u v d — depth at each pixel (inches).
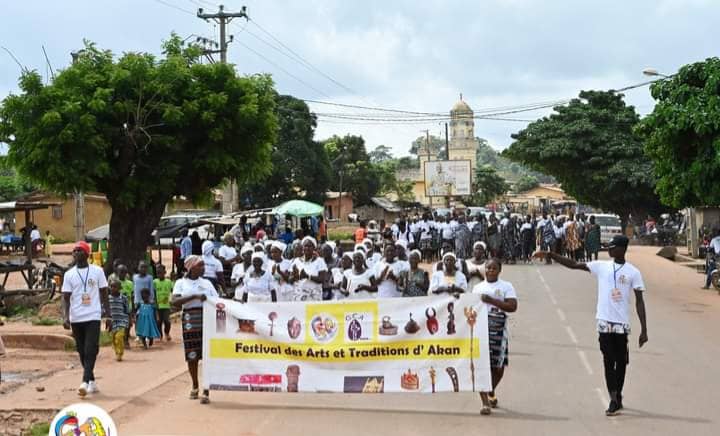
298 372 373.7
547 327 612.4
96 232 1326.3
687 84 819.4
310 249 513.7
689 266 1209.4
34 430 342.6
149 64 788.0
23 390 414.6
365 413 361.1
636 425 335.3
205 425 341.1
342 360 370.3
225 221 1124.5
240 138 822.5
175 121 760.3
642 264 1214.9
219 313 382.3
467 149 4227.4
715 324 632.4
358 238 1020.5
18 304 776.3
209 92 786.8
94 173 735.7
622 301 351.3
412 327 364.2
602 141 1836.9
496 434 322.7
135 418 357.7
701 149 768.3
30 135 721.6
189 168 814.5
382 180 2982.3
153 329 554.3
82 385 395.5
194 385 390.9
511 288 365.7
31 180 756.6
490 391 356.8
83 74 767.7
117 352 502.3
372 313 369.1
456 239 1144.2
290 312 376.5
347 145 2559.1
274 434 325.7
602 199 1892.2
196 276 390.0
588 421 343.0
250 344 378.6
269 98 836.6
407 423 342.0
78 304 399.2
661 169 858.1
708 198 784.3
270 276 502.3
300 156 1939.0
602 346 355.6
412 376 362.9
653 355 498.9
